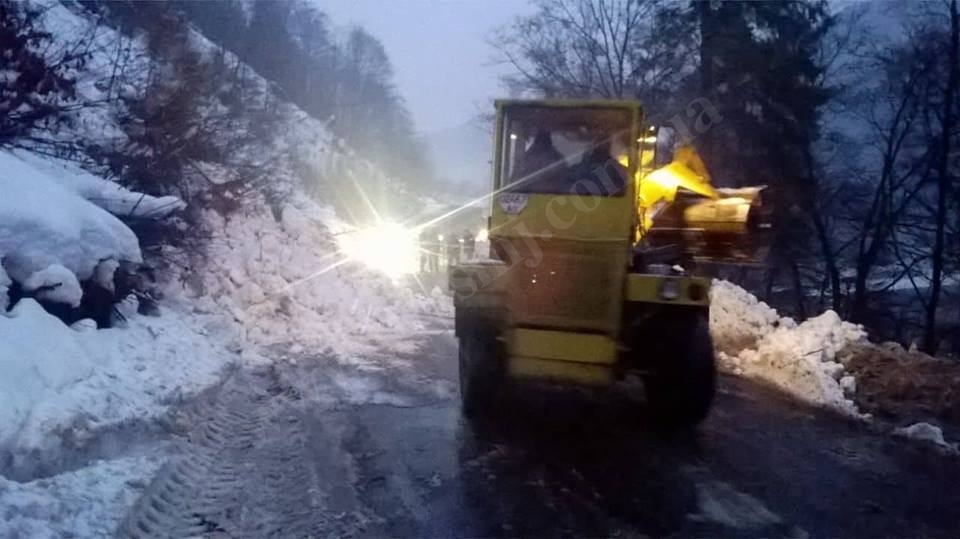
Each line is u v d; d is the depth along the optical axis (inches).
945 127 1004.6
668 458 285.1
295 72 1984.5
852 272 1088.8
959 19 995.9
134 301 397.1
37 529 189.8
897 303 1090.7
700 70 867.4
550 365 316.8
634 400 367.9
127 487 223.3
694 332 319.0
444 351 495.2
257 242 615.5
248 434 303.1
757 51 863.7
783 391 400.5
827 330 479.8
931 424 340.8
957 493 259.0
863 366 427.2
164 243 481.4
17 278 311.4
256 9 1882.4
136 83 550.6
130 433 269.1
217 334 452.4
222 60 880.3
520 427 320.2
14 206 319.3
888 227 1047.6
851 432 327.6
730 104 839.7
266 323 511.8
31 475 225.1
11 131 430.3
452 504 237.9
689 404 317.4
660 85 896.9
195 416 312.0
